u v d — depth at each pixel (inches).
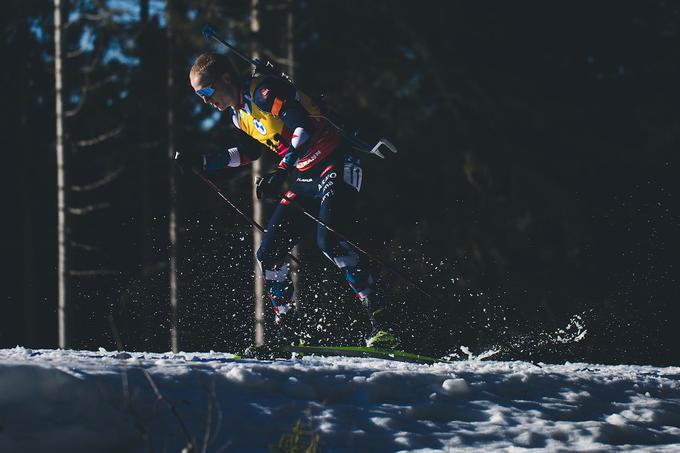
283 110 299.9
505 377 254.2
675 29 1235.9
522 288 1065.5
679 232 1063.6
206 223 1302.9
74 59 1446.9
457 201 1152.2
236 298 995.3
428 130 1155.3
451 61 1162.6
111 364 212.4
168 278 1192.2
